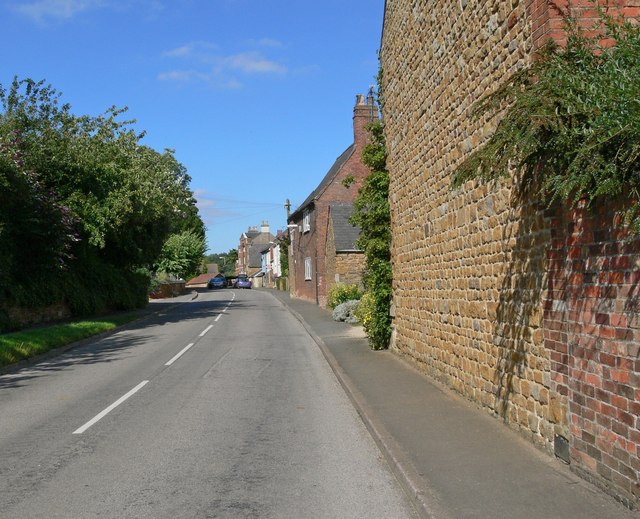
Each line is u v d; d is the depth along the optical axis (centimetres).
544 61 541
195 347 1730
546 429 616
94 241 2373
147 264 3425
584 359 526
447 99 945
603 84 457
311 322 2445
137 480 584
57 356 1579
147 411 895
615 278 474
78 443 720
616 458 479
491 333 777
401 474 565
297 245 4672
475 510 468
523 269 671
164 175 3059
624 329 463
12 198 1950
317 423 817
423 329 1136
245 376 1220
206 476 595
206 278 9819
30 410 912
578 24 546
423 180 1115
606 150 447
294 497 536
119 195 2445
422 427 734
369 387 1013
